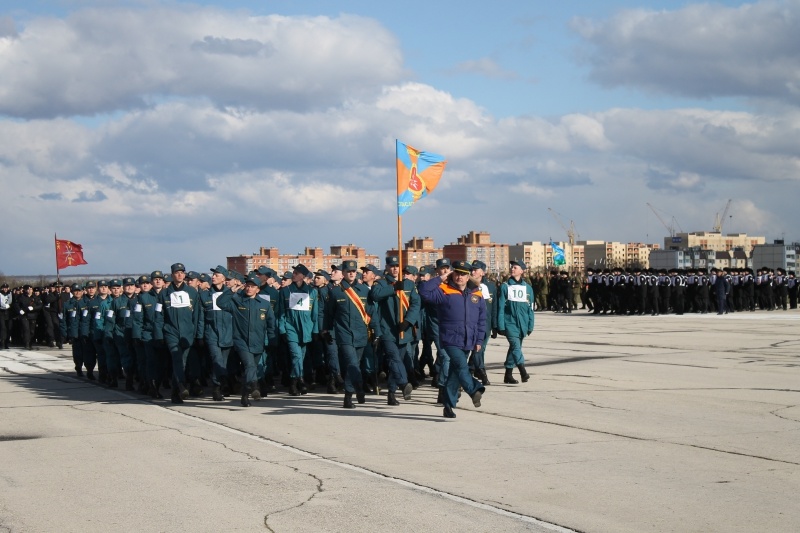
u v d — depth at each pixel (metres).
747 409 12.94
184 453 10.44
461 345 12.48
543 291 50.31
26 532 7.17
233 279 17.59
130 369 17.86
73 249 37.12
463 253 90.44
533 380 16.86
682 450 10.06
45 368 23.48
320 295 16.17
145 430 12.27
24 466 9.80
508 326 16.33
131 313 17.28
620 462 9.47
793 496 8.00
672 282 41.38
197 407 14.83
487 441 10.83
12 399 16.28
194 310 15.70
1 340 31.83
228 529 7.17
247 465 9.66
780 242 86.56
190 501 8.09
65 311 21.47
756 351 21.86
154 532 7.13
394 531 7.03
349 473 9.16
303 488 8.52
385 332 14.23
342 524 7.24
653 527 7.07
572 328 32.31
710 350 22.28
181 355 15.53
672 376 17.00
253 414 13.74
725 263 111.88
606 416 12.53
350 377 13.99
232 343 15.33
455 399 12.67
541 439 10.88
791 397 14.07
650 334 28.38
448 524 7.19
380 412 13.54
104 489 8.62
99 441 11.38
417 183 17.19
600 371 18.09
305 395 16.22
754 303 42.94
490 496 8.09
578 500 7.92
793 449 10.07
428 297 12.46
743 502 7.80
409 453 10.16
